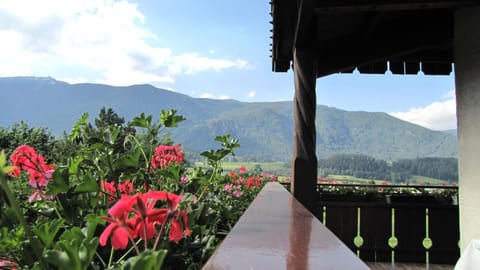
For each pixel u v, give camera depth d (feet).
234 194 8.14
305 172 10.98
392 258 13.84
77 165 2.98
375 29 12.37
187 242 3.02
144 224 1.73
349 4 9.00
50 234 2.22
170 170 3.59
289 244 2.42
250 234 2.80
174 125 4.11
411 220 13.92
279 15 11.60
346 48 12.63
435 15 12.01
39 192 3.05
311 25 11.12
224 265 1.90
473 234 10.26
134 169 3.72
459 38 11.31
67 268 1.62
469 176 10.67
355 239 14.01
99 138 3.80
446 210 13.78
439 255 13.69
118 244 1.75
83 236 2.24
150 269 1.34
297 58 11.14
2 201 1.57
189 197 2.59
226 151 4.77
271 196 6.19
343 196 15.56
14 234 2.37
